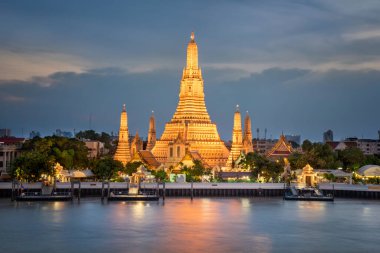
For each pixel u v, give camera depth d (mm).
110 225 190000
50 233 178125
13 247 161750
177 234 177500
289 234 179375
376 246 165125
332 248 162625
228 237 174625
